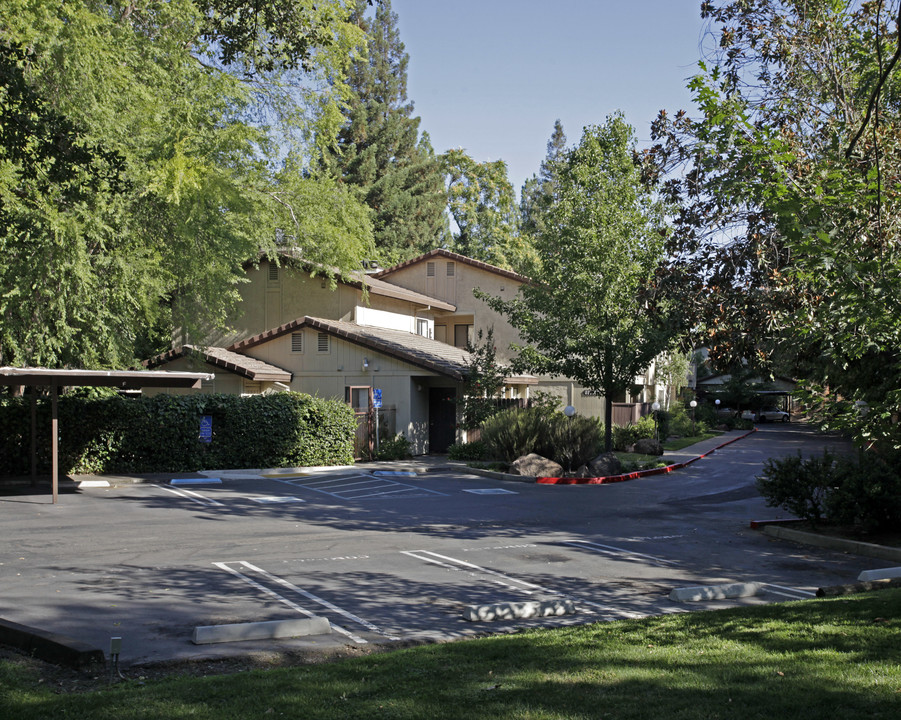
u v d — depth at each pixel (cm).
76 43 1677
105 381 1939
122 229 1962
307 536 1416
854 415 992
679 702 531
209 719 505
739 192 1030
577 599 998
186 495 1947
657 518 1753
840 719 497
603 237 2622
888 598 866
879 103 1242
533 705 529
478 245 6494
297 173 2611
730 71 1366
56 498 1802
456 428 3130
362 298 3247
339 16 2330
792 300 1151
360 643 768
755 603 989
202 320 2656
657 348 2605
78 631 800
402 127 5788
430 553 1284
